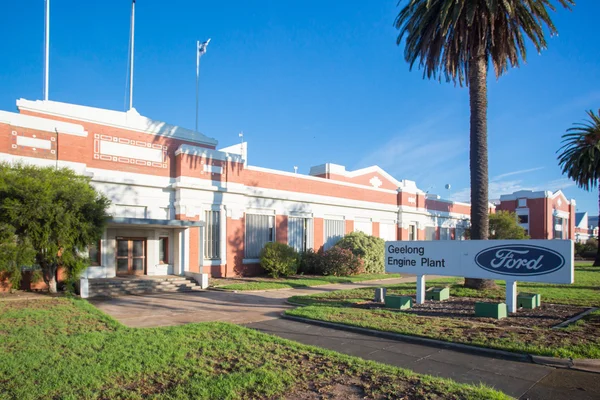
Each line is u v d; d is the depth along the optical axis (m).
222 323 10.47
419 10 16.19
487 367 7.16
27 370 6.52
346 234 29.52
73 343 8.15
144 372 6.55
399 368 6.87
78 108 19.22
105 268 19.25
